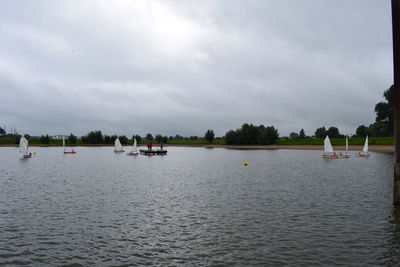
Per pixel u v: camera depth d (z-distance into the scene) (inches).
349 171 1845.5
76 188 1275.8
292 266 491.2
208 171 1964.8
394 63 789.9
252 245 585.0
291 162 2642.7
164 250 565.3
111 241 615.5
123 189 1249.4
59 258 532.1
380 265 492.4
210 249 567.8
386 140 5027.1
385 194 1067.9
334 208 870.4
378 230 664.4
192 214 827.4
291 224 719.7
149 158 3415.4
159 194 1130.0
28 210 876.0
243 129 7017.7
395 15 776.9
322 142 5900.6
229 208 892.0
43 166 2385.6
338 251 549.0
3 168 2213.3
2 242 609.9
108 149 6131.9
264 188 1246.9
